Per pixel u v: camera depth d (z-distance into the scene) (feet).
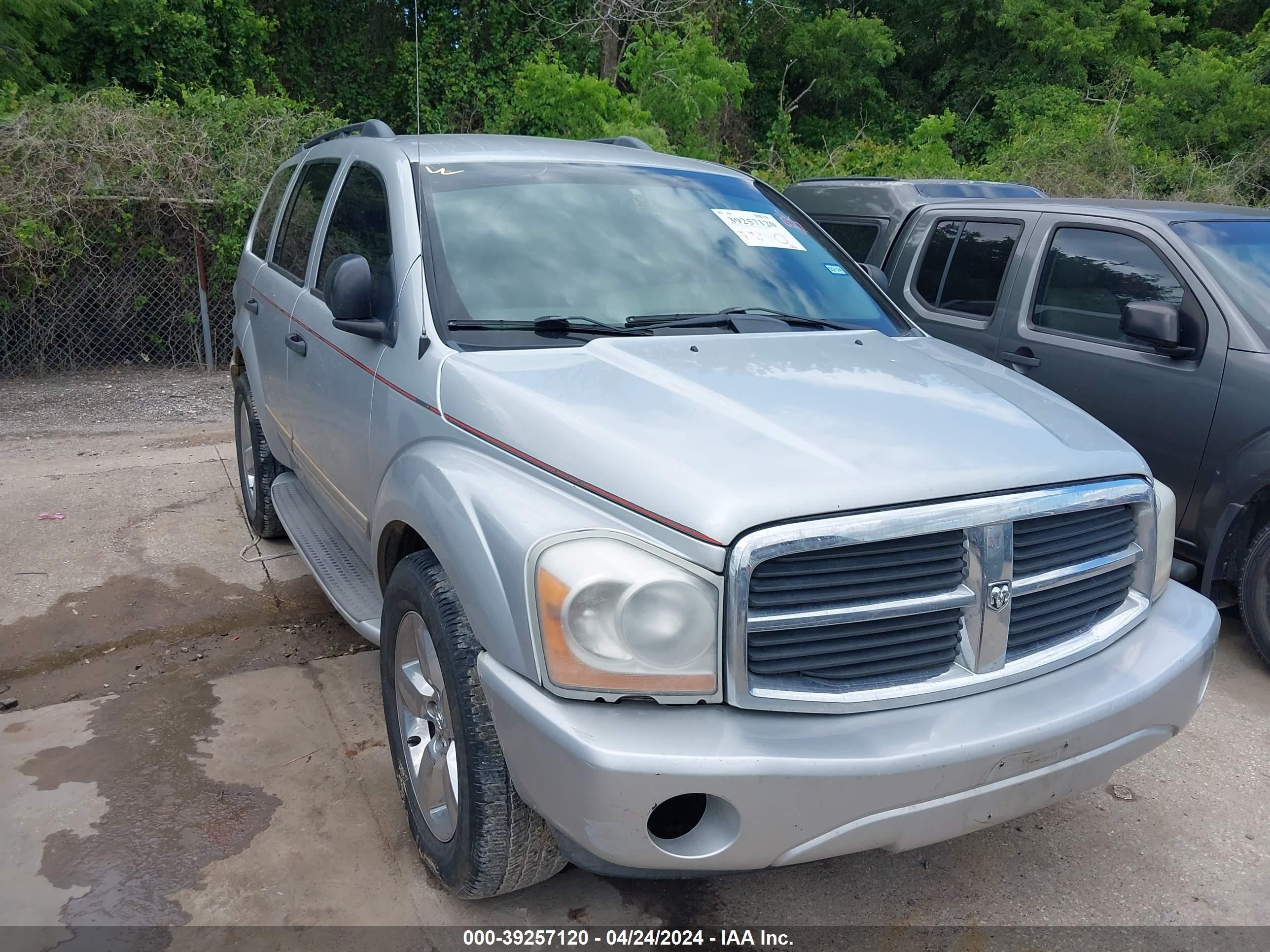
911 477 7.22
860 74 82.43
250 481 17.35
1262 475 13.12
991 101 83.20
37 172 31.01
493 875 8.04
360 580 11.88
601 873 7.31
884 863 9.68
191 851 9.41
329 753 11.13
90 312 33.06
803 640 6.88
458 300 9.83
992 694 7.45
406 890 8.98
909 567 7.20
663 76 52.21
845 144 78.48
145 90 55.67
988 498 7.40
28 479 20.49
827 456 7.38
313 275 13.21
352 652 13.56
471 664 7.80
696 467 7.11
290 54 72.49
